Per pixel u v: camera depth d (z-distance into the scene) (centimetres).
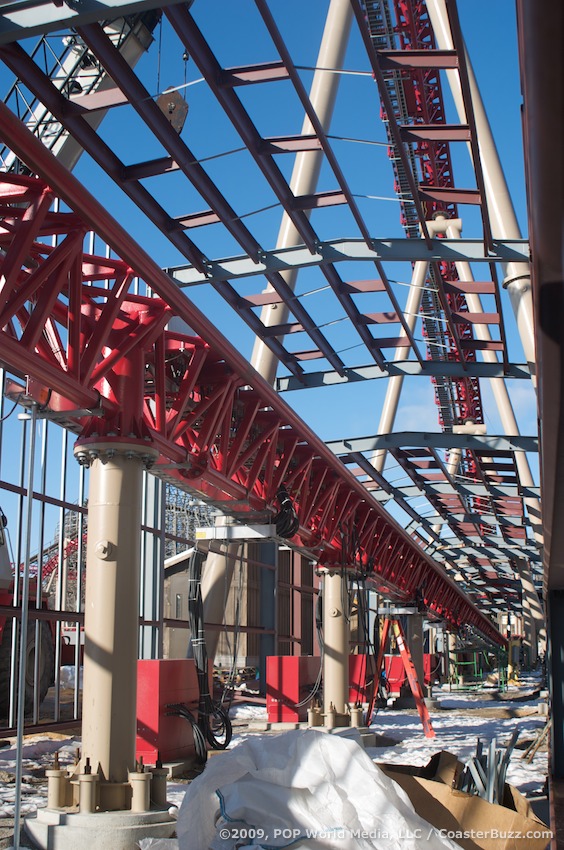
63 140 1812
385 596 3138
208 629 2373
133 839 862
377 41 1537
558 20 263
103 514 993
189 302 1065
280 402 1448
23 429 1681
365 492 2108
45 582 3309
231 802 700
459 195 1174
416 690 2283
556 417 598
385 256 1324
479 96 1722
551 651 1540
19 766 746
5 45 895
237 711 2594
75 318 917
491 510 3022
